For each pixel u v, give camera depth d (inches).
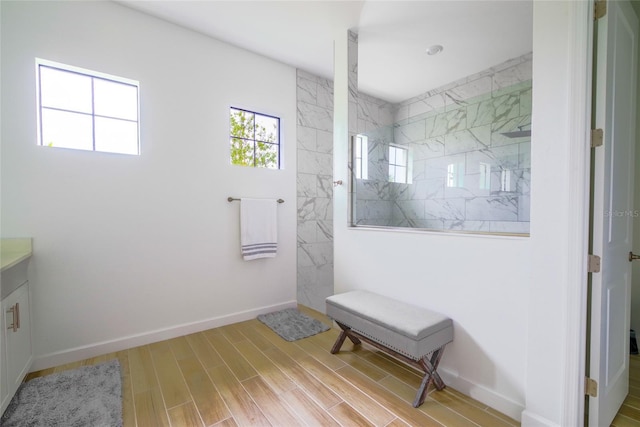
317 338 92.8
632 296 87.9
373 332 66.5
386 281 81.0
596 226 48.4
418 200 125.3
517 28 93.4
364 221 102.7
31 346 71.1
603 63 47.3
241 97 106.9
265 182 113.8
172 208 93.0
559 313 49.1
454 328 65.3
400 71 123.8
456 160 119.3
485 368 60.0
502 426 53.7
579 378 48.0
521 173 100.7
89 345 80.0
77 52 77.9
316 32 96.7
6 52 69.8
